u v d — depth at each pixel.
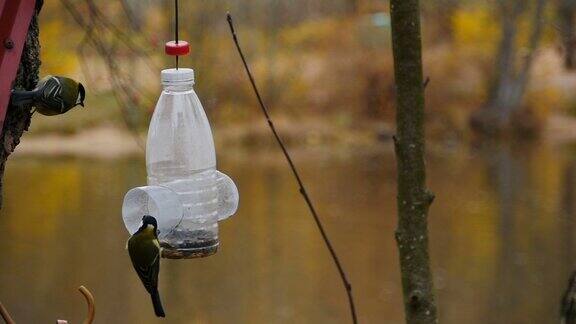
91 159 26.27
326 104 30.83
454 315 16.48
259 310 16.98
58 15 16.92
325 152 28.22
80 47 9.87
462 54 31.86
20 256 18.97
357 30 32.50
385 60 31.64
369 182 24.86
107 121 27.97
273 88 30.73
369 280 18.19
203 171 4.04
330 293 17.59
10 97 3.54
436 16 31.17
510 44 31.05
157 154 4.02
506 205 22.27
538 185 23.95
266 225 21.28
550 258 18.78
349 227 20.94
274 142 28.45
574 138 29.83
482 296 17.19
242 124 29.25
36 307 16.75
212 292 17.70
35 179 24.55
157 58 20.95
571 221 20.88
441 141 30.09
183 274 18.53
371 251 19.52
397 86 3.93
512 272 18.19
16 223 20.84
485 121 30.53
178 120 4.01
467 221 21.28
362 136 29.55
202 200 4.03
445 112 30.88
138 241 3.54
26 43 3.71
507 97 30.92
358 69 31.55
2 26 3.53
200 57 25.55
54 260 18.66
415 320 3.94
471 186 24.25
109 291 17.45
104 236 19.98
